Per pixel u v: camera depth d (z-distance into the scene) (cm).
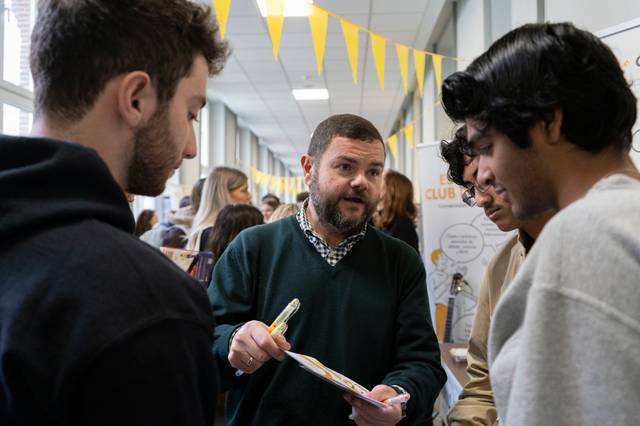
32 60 58
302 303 117
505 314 54
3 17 312
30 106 344
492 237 288
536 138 57
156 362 46
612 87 56
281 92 829
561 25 59
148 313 48
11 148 52
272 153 1561
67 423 45
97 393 44
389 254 128
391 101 894
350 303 117
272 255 124
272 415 111
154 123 59
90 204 52
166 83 60
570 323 46
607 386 43
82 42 55
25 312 46
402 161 978
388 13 498
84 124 56
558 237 49
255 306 122
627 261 45
